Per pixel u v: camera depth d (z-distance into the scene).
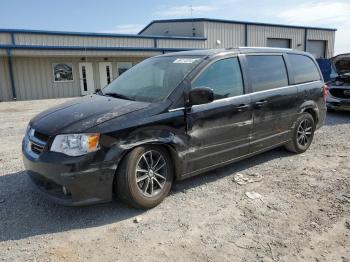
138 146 3.59
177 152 3.88
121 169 3.52
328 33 39.88
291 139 5.62
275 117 5.11
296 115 5.56
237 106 4.48
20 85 21.11
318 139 6.99
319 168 5.11
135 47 24.78
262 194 4.15
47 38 22.02
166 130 3.77
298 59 5.86
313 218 3.54
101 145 3.35
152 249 3.02
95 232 3.32
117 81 4.93
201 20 30.38
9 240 3.19
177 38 28.30
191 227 3.39
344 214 3.62
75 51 21.72
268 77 5.10
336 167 5.15
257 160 5.52
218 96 4.31
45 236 3.25
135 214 3.67
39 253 2.98
